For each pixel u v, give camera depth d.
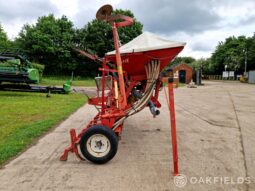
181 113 10.98
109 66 6.04
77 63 48.78
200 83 39.53
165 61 5.54
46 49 46.00
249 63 69.62
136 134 7.41
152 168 4.87
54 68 48.50
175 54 5.45
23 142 6.37
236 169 4.82
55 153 5.70
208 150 5.92
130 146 6.25
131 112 5.49
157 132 7.66
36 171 4.73
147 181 4.32
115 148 4.98
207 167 4.91
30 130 7.43
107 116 5.35
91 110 11.54
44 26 47.44
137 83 6.03
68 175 4.56
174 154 4.55
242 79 52.34
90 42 49.06
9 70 15.68
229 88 29.02
